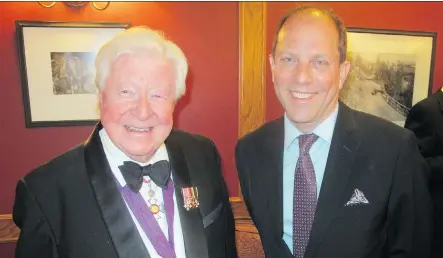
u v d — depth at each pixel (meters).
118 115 0.99
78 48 2.46
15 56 2.42
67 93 2.50
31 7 2.38
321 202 1.22
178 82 1.08
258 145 1.45
